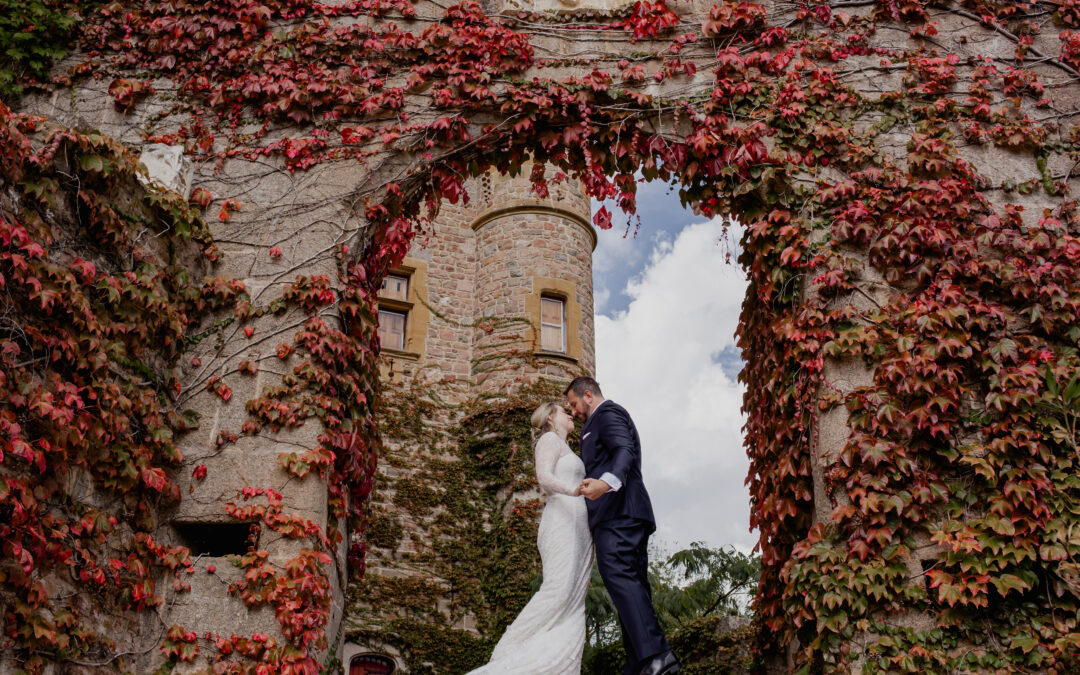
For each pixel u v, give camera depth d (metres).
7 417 4.68
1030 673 5.82
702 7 7.96
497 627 14.36
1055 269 6.79
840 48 7.69
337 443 6.61
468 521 15.37
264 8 7.75
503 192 17.69
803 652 6.18
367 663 13.95
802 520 6.79
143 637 5.72
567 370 16.38
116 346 5.77
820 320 6.77
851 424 6.46
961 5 7.87
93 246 5.88
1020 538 6.04
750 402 7.64
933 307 6.64
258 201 7.25
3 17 7.52
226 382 6.62
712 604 13.98
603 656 12.33
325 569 6.24
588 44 7.81
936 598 6.05
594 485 5.16
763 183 7.27
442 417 16.11
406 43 7.73
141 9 7.81
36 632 4.72
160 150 7.04
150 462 5.98
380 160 7.40
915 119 7.48
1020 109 7.54
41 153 5.43
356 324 7.07
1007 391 6.44
